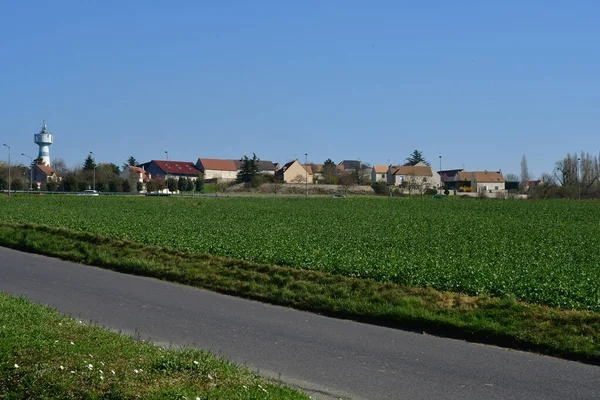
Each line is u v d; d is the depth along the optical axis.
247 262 18.23
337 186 107.62
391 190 104.81
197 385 7.17
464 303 12.79
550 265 18.42
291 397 7.23
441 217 45.91
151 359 8.10
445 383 8.53
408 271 16.56
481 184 135.38
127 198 73.00
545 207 62.03
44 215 38.78
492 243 26.11
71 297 14.55
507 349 10.51
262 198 79.88
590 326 10.79
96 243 23.88
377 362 9.53
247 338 10.94
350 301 13.48
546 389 8.32
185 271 17.81
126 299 14.51
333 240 25.17
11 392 7.06
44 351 8.07
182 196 82.25
